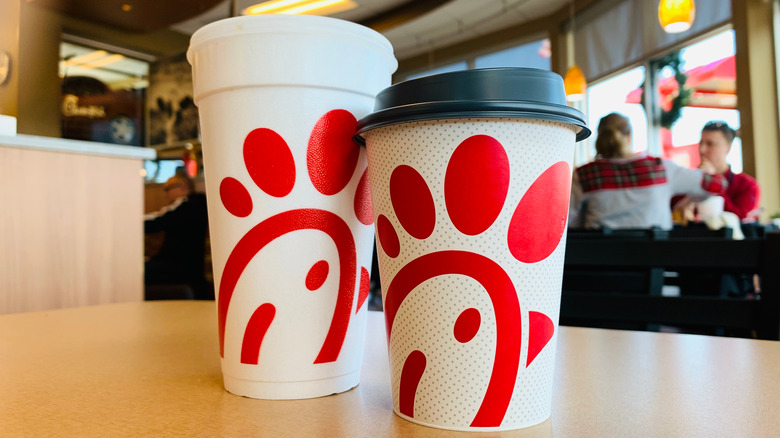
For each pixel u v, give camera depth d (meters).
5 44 3.56
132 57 5.30
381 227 0.37
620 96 6.43
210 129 0.42
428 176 0.33
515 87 0.33
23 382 0.43
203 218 3.25
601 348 0.57
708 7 5.35
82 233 1.57
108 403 0.37
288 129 0.39
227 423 0.32
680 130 5.76
